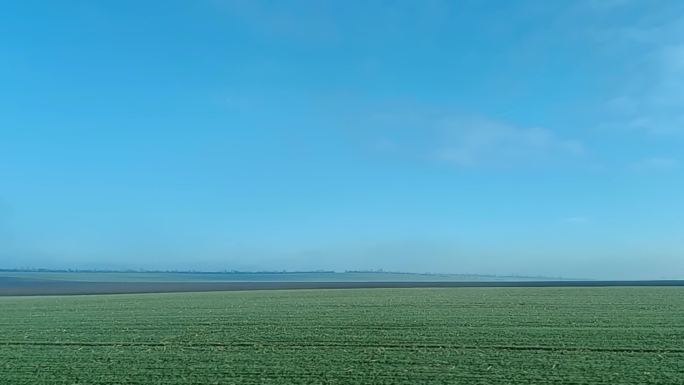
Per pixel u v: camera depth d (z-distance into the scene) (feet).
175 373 65.92
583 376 62.59
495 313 124.16
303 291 243.40
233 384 60.70
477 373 64.44
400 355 74.84
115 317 125.18
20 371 67.82
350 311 132.98
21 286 342.44
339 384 60.29
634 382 59.93
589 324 102.78
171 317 123.85
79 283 405.80
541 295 189.06
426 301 164.14
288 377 63.52
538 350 77.36
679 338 86.02
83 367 69.77
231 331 98.89
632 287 257.34
